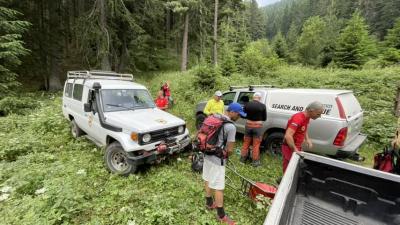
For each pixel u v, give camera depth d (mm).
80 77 6332
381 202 2053
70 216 3158
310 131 4699
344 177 2250
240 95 6637
